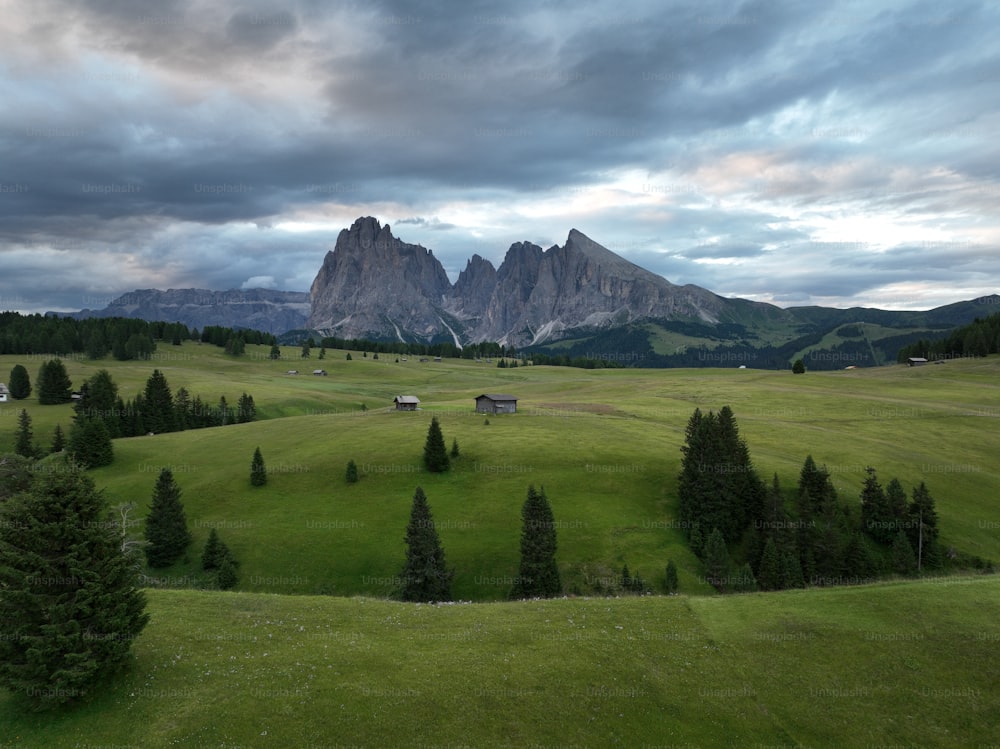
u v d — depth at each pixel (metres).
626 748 23.39
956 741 23.50
